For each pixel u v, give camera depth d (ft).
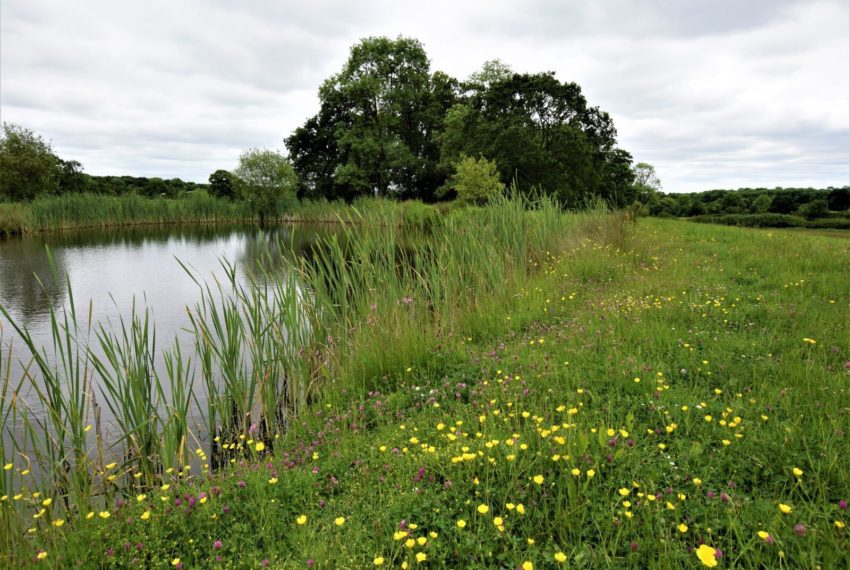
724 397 13.73
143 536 9.78
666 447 11.66
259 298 20.52
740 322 20.83
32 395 21.52
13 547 10.68
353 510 10.32
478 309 24.82
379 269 25.90
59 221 116.26
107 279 53.11
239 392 18.66
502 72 154.51
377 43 156.87
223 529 10.11
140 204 136.98
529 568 7.51
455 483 10.54
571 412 12.35
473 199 100.73
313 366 21.49
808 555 7.82
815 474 9.73
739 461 10.62
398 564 8.74
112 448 16.94
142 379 16.53
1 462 12.98
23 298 43.06
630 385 14.71
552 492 10.13
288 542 9.57
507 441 11.43
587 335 19.95
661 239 50.49
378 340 20.48
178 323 33.96
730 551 8.10
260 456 15.28
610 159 138.51
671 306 23.18
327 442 14.14
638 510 9.26
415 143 170.40
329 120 171.53
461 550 8.72
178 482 12.57
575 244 41.06
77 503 12.38
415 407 15.47
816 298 24.06
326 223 141.69
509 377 16.05
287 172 157.48
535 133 118.11
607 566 8.05
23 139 124.06
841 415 12.09
